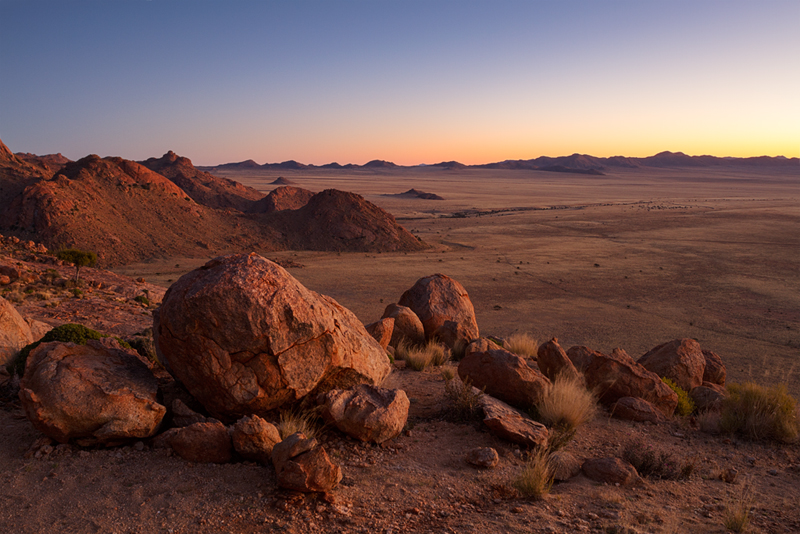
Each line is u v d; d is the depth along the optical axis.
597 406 12.54
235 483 7.16
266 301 8.51
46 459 7.58
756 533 6.80
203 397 8.78
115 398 7.91
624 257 110.12
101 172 121.75
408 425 10.13
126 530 5.98
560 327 53.09
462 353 19.08
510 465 8.74
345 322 10.57
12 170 125.06
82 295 28.48
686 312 62.41
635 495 7.98
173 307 8.43
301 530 6.14
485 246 128.62
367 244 122.81
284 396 8.80
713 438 11.52
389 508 6.91
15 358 11.38
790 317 60.16
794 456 10.59
